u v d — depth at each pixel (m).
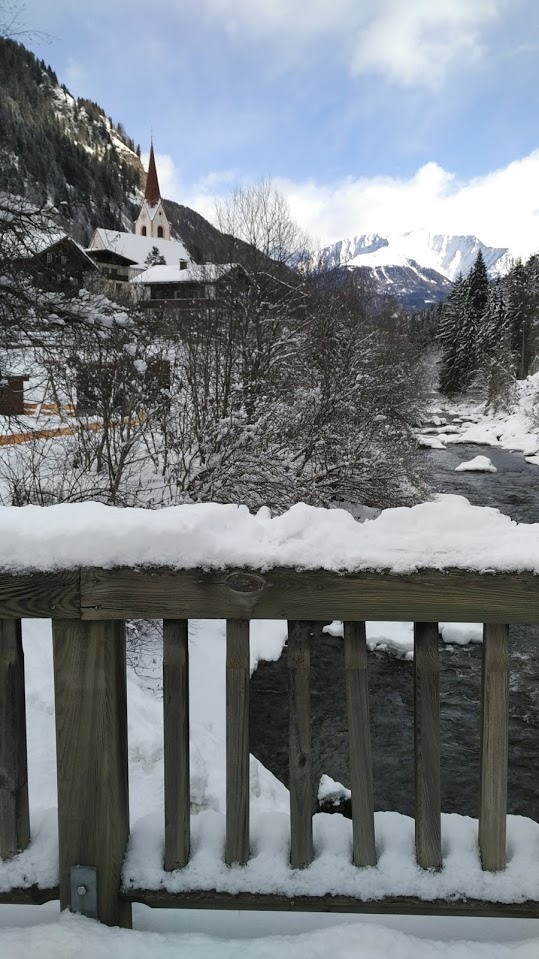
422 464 17.50
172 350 13.07
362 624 1.71
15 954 1.63
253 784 4.95
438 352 76.50
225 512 1.79
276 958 1.63
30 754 3.91
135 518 1.74
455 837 1.83
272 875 1.75
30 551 1.67
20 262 9.83
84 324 10.05
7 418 9.68
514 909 1.71
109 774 1.73
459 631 8.84
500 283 67.06
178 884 1.75
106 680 1.71
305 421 12.92
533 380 48.00
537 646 8.77
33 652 5.52
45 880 1.80
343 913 1.83
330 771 5.81
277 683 7.59
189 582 1.65
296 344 14.08
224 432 11.01
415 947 1.68
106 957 1.63
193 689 6.42
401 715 6.98
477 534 1.67
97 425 10.38
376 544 1.65
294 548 1.64
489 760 1.71
